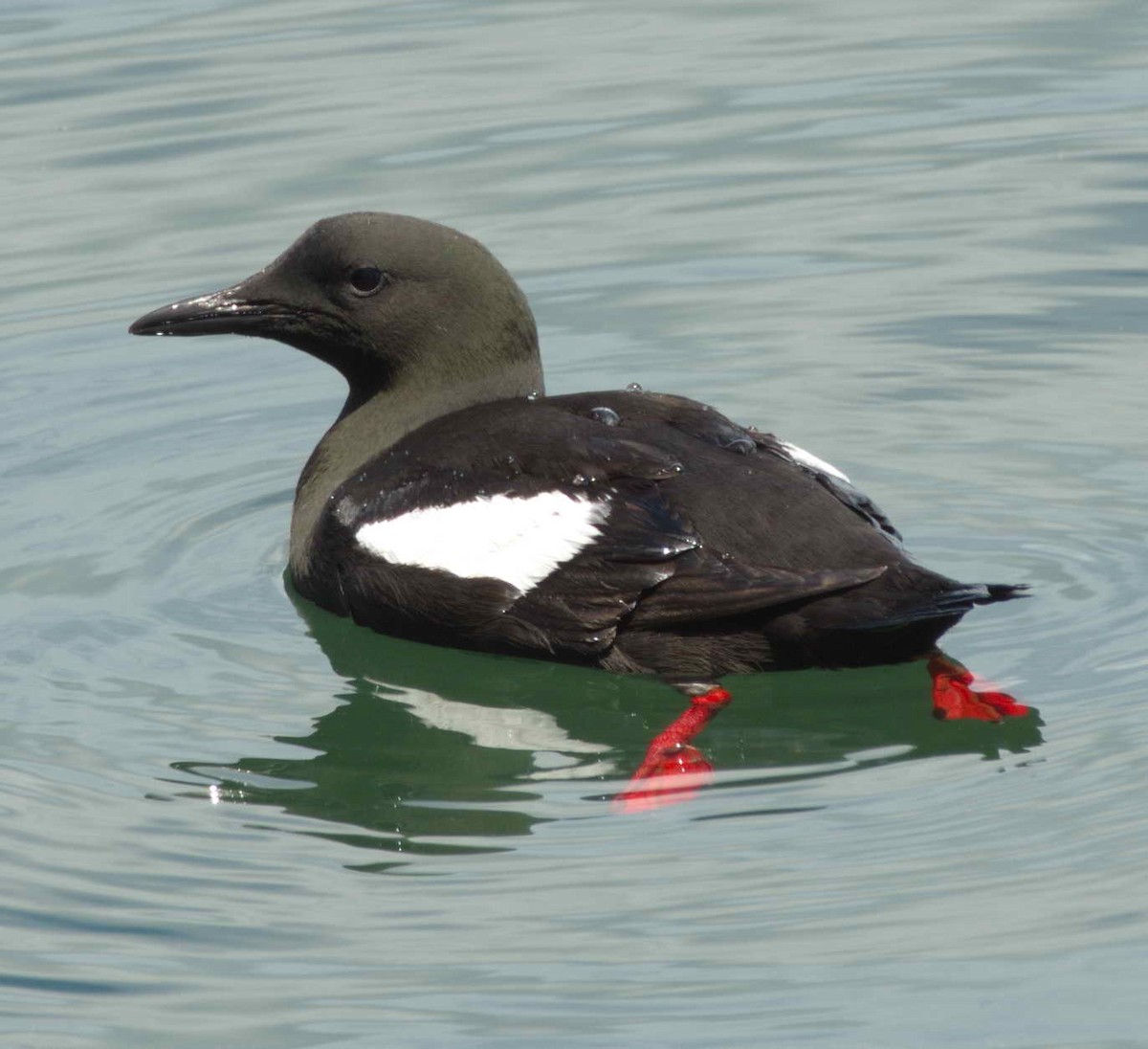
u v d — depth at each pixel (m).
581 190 18.83
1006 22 22.38
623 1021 8.54
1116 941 8.85
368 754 10.99
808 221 18.31
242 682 11.74
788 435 14.95
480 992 8.77
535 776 10.73
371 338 12.91
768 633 10.84
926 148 19.47
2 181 19.06
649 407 11.86
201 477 14.74
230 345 17.27
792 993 8.66
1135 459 14.21
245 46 22.03
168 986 8.89
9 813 10.24
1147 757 10.20
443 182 18.92
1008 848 9.55
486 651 11.69
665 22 22.77
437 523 11.68
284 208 18.42
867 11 22.98
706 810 10.08
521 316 12.99
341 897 9.48
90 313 17.09
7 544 13.64
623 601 11.04
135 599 12.84
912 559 10.95
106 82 21.05
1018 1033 8.32
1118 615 11.93
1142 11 22.44
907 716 11.12
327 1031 8.54
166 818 10.23
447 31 22.50
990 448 14.56
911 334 16.39
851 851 9.62
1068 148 19.28
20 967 9.05
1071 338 16.16
